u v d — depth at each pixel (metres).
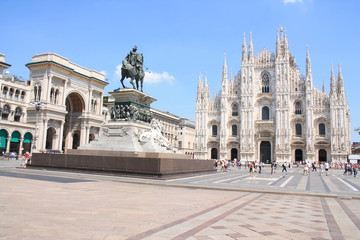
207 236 8.34
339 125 79.88
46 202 12.41
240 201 15.35
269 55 90.69
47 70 71.94
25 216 9.84
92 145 27.78
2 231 8.06
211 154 93.38
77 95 82.06
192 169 31.08
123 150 26.28
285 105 85.12
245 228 9.44
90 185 18.89
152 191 17.69
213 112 93.88
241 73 90.88
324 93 83.31
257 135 88.06
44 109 70.12
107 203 12.84
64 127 84.56
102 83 88.12
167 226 9.32
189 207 12.83
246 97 89.31
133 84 28.70
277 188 22.14
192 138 137.75
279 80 86.75
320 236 8.81
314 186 25.33
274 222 10.48
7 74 80.75
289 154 82.88
